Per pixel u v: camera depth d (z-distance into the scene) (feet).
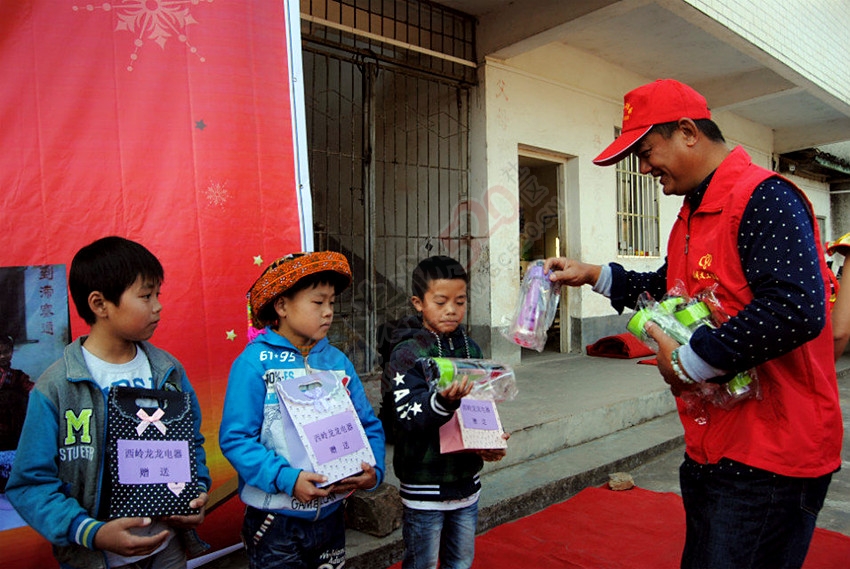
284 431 5.00
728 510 4.54
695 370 4.33
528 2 16.21
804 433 4.35
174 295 7.38
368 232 15.21
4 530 6.26
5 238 6.47
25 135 6.58
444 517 6.08
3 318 6.42
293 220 8.25
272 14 8.15
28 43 6.61
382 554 8.03
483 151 17.39
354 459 5.08
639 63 21.68
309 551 5.24
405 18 16.85
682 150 4.95
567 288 20.90
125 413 4.50
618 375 16.74
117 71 7.09
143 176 7.22
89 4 6.96
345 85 16.99
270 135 8.09
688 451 5.03
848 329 6.08
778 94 22.50
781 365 4.44
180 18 7.49
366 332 15.25
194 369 7.48
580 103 20.47
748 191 4.47
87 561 4.52
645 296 5.51
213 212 7.65
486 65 17.33
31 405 4.43
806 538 4.55
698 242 4.85
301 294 5.23
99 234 6.96
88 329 6.88
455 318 5.94
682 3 15.17
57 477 4.42
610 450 12.34
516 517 9.88
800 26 20.29
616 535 9.12
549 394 14.39
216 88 7.70
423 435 5.80
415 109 17.87
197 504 4.61
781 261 4.14
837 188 39.70
